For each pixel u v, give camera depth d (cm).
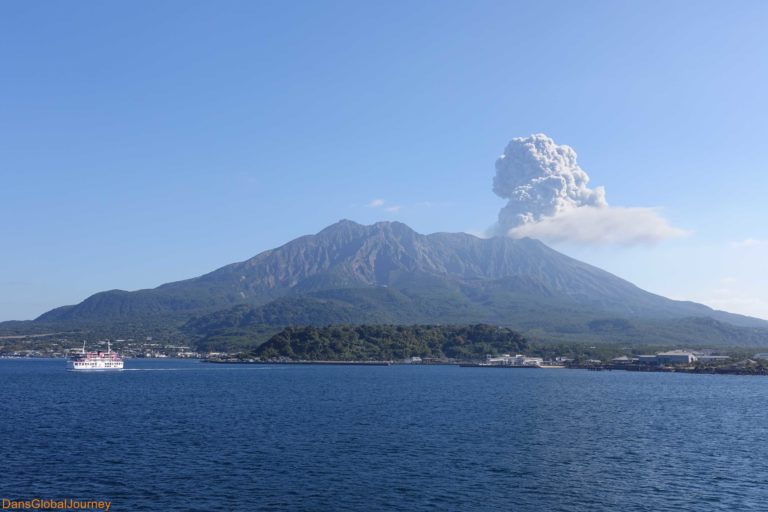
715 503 8125
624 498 8294
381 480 9012
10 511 7675
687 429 13962
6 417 15362
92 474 9269
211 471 9456
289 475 9244
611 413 16762
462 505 7938
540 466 9944
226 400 19788
